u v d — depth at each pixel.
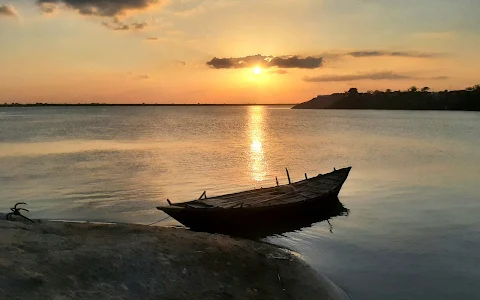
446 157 37.91
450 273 11.68
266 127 90.56
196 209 14.70
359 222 16.86
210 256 10.82
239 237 14.50
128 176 27.55
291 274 10.59
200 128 87.12
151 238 11.81
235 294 9.08
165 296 8.41
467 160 35.91
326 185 20.39
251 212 15.37
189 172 29.55
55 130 75.12
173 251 10.78
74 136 61.25
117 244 10.79
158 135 65.44
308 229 15.88
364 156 39.00
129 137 60.72
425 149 44.53
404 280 11.21
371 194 22.33
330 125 95.00
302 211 17.02
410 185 24.83
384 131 73.00
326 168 31.92
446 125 89.81
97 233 12.24
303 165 33.41
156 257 10.11
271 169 31.38
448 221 16.97
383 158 37.50
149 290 8.52
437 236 15.02
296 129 82.44
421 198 21.31
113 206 19.41
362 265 12.23
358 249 13.63
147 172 29.31
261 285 9.78
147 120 129.50
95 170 29.89
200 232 13.72
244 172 29.81
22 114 198.38
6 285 7.24
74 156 37.91
